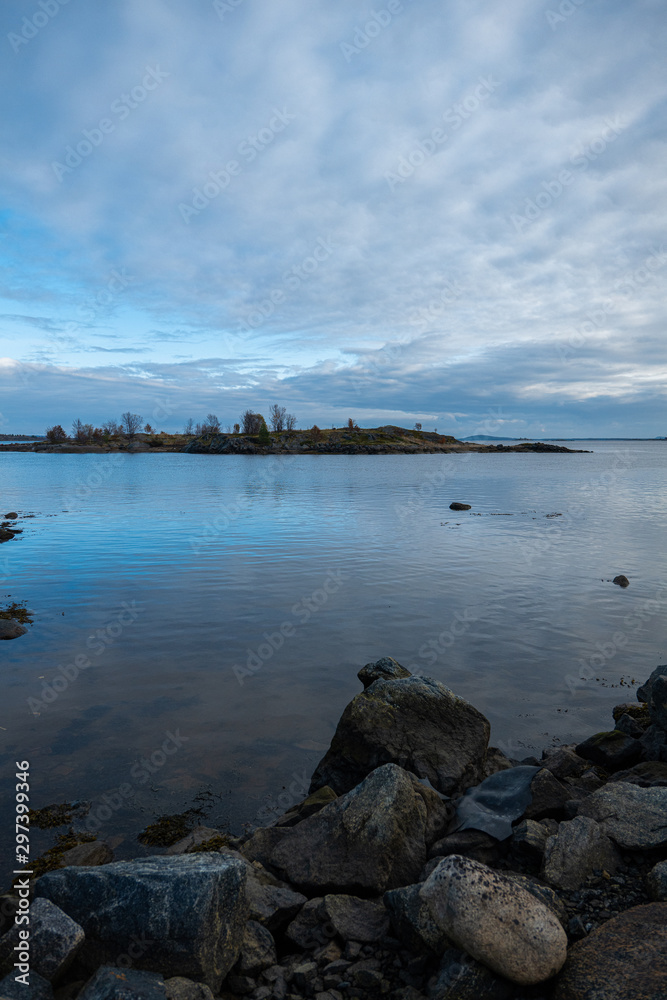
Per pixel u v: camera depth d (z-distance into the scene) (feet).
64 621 59.98
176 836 26.66
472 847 23.27
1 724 37.73
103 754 34.09
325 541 107.96
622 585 74.08
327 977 17.56
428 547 101.76
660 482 278.67
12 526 128.77
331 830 24.38
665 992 14.28
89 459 548.72
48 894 18.81
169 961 16.90
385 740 30.86
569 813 25.27
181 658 49.65
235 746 35.22
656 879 19.47
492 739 36.42
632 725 35.60
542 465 468.75
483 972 16.03
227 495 205.05
